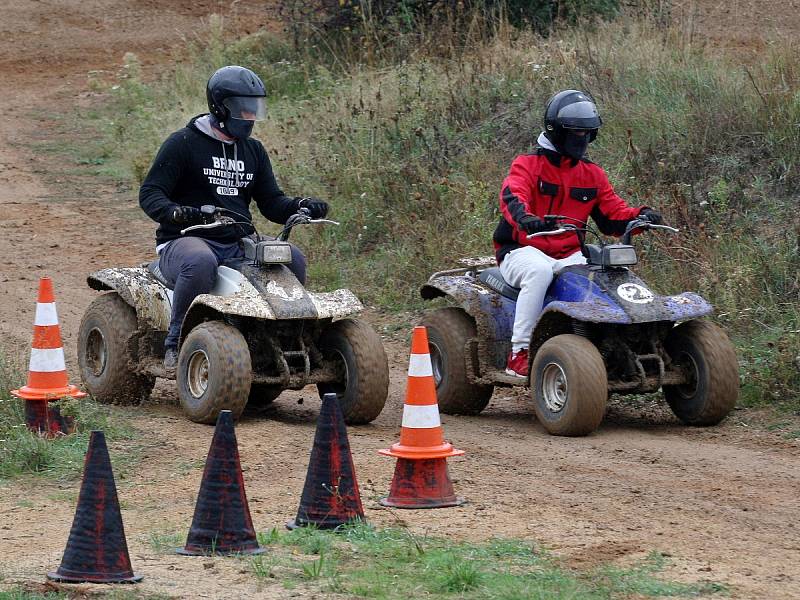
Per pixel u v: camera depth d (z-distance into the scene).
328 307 18.97
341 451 13.64
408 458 14.59
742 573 11.96
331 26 51.84
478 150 33.59
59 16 74.06
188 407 19.06
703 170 29.06
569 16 43.50
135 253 35.97
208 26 66.94
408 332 27.44
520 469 16.59
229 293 18.92
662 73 33.31
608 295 18.67
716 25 42.03
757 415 19.94
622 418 20.52
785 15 43.16
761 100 30.17
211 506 12.68
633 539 13.17
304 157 37.50
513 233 19.89
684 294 19.27
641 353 19.27
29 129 54.41
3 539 13.58
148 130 48.81
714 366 18.91
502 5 44.50
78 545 11.76
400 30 46.78
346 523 13.56
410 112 36.88
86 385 21.05
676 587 11.46
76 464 16.95
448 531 13.50
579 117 19.06
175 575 11.89
